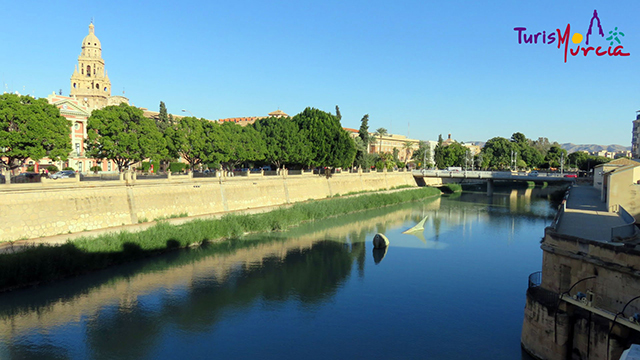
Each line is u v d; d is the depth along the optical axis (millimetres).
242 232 51938
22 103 42844
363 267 41125
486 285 36375
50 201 39875
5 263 31859
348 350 25375
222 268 39594
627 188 37688
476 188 128375
